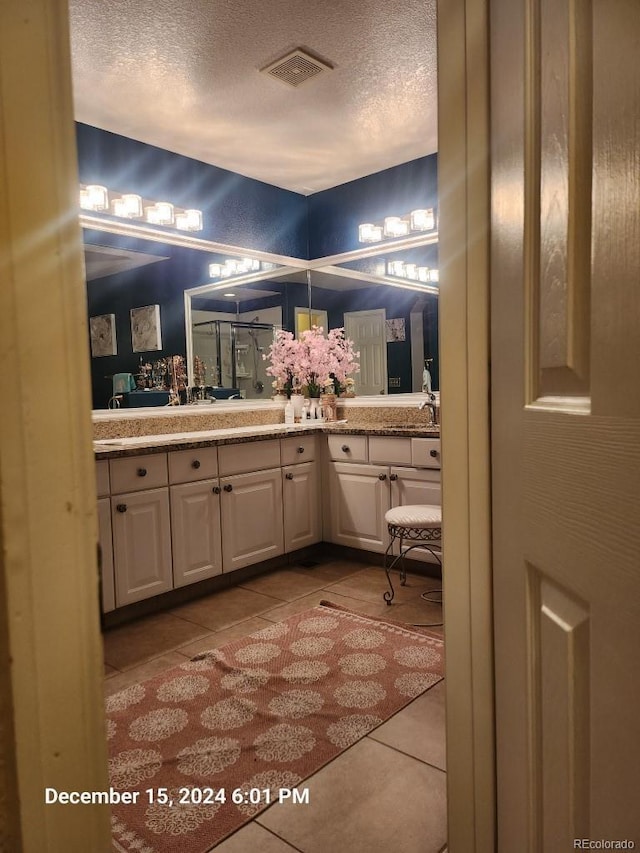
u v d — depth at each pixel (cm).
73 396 50
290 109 304
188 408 366
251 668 228
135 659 242
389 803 152
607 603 55
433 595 304
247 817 148
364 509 355
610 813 55
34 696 48
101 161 324
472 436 103
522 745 85
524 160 77
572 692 64
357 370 414
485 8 96
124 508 271
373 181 397
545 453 71
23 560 48
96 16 224
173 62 258
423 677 217
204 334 376
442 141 106
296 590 318
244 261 396
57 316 49
